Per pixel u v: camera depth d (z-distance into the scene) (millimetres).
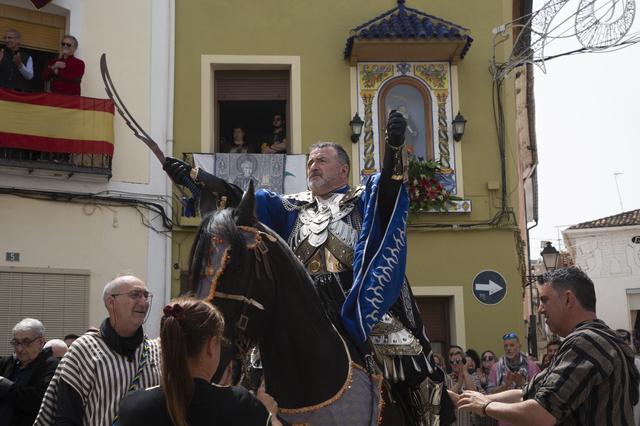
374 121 12797
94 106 11672
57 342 6902
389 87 12953
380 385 3598
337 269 3820
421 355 3883
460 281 12500
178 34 12820
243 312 3119
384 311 3625
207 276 3027
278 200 4117
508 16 13281
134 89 12406
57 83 11672
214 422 2439
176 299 2611
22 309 11227
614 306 32250
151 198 12125
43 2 12109
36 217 11492
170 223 12102
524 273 13109
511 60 12820
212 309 2576
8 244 11281
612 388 3621
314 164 4082
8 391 5863
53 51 12555
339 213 3926
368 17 13102
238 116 13875
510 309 12445
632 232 32344
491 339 12352
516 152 13016
